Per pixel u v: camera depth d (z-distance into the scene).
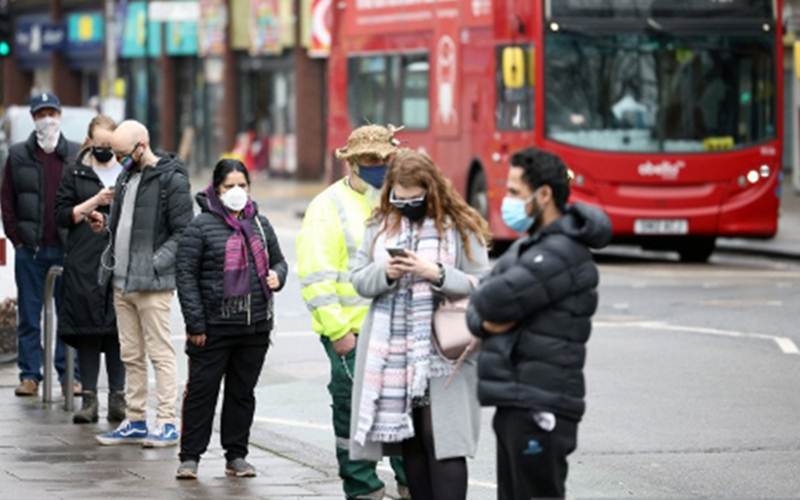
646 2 57.41
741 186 57.91
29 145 30.92
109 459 25.56
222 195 24.47
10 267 34.72
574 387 17.31
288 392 32.41
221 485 23.86
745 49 58.09
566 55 57.22
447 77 63.72
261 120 119.75
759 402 30.70
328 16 98.75
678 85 57.59
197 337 24.23
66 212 27.97
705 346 37.41
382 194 19.77
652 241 60.38
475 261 19.64
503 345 17.36
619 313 43.25
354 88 71.69
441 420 19.28
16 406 30.06
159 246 26.69
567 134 57.22
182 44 126.88
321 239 21.77
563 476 17.58
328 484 24.00
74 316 27.91
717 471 25.08
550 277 17.09
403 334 19.53
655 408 30.14
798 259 60.50
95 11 139.00
